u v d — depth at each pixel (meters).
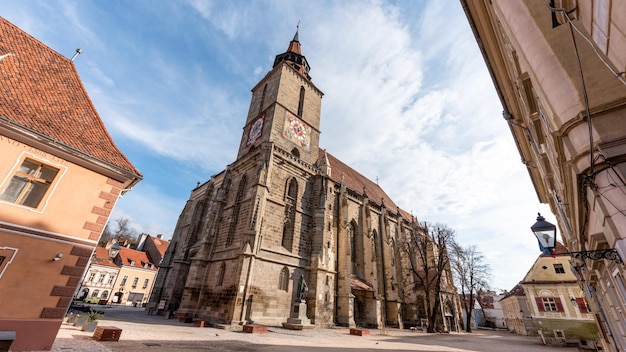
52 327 10.67
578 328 34.59
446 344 23.34
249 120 43.72
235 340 16.30
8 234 10.40
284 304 27.28
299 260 30.45
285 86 40.22
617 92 4.83
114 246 41.03
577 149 5.15
